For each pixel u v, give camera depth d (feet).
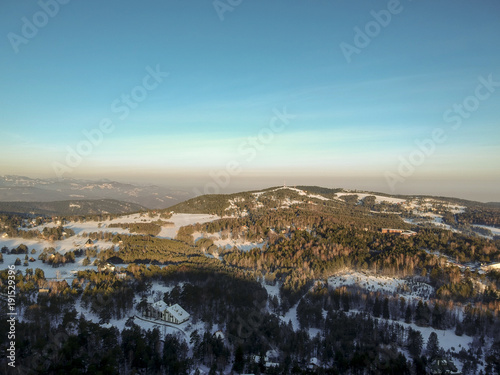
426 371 238.89
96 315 294.66
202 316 306.96
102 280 359.25
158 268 411.13
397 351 265.54
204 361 244.22
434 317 320.29
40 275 373.81
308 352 255.91
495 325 303.48
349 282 414.00
